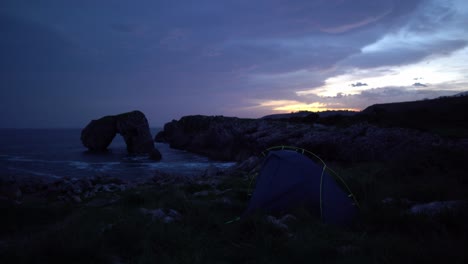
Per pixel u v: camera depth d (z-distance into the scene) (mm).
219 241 5383
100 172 31516
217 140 54938
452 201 6836
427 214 6047
